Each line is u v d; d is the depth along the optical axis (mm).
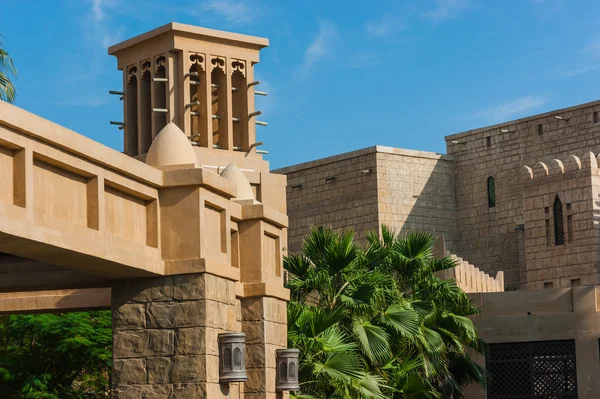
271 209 15266
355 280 22844
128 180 12344
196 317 12758
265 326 14945
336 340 19891
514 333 29547
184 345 12742
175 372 12727
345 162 53750
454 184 56125
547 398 29203
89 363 20297
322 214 54375
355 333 21656
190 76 31859
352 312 22203
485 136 55375
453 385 26219
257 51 32344
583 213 47594
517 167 54094
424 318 24562
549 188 48906
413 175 54156
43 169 11023
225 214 13703
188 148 14430
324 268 22891
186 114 31172
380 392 20688
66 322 20031
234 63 32000
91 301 15711
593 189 47406
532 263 49250
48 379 19500
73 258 11594
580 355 28938
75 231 11273
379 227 52188
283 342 15656
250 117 31922
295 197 55625
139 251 12508
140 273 12672
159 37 31797
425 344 23938
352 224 53188
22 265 13734
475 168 55531
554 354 29297
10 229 10172
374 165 52531
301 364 19109
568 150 52438
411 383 22656
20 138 10453
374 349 21656
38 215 10672
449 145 56625
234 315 13562
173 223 12961
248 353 14922
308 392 19531
